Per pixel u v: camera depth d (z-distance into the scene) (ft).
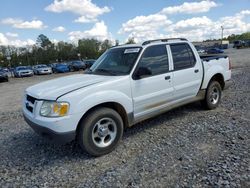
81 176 11.20
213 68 19.79
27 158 13.52
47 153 14.02
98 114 12.72
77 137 12.84
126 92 13.94
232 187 9.41
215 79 20.97
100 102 12.78
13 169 12.32
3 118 22.81
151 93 15.23
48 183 10.80
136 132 16.30
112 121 13.39
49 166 12.42
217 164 11.18
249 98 23.56
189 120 18.01
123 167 11.68
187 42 18.29
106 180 10.62
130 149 13.73
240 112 19.17
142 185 10.03
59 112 11.78
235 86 30.53
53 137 12.00
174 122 17.80
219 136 14.58
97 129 13.02
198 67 18.37
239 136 14.33
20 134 17.66
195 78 18.15
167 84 16.11
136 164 11.87
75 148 14.43
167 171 10.96
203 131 15.61
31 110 13.34
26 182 11.01
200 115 19.03
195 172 10.68
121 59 15.56
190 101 18.24
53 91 12.62
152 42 15.96
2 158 13.70
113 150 13.67
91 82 13.30
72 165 12.35
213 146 13.24
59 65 112.27
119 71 14.75
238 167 10.77
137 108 14.67
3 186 10.77
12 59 298.15
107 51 17.78
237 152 12.26
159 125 17.38
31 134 17.49
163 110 16.22
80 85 12.95
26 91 14.48
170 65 16.47
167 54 16.43
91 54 322.96
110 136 13.50
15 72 105.81
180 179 10.24
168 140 14.56
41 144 15.43
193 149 13.04
